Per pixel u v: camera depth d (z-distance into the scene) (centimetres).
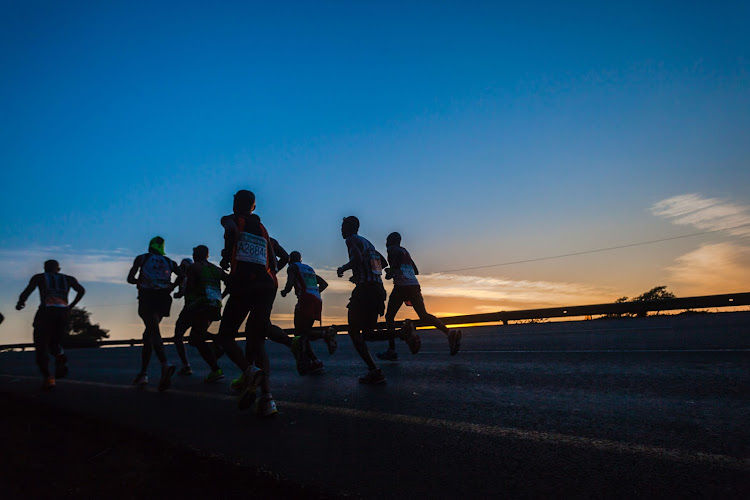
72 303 726
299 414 423
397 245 797
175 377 771
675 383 458
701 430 309
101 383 732
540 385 500
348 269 593
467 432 338
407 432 346
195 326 675
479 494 234
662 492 223
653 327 1083
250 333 438
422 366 712
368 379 583
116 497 241
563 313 1811
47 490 250
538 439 312
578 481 242
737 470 241
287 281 719
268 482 257
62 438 354
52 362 1294
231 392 574
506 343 977
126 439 343
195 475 271
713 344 694
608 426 332
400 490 243
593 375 534
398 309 800
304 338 706
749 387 417
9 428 389
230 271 437
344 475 265
